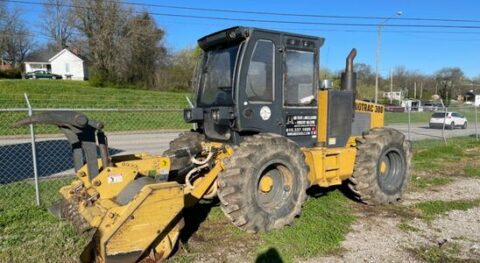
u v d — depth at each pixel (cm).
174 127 1591
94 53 4106
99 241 365
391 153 639
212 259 428
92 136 423
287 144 504
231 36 507
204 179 483
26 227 503
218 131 550
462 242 493
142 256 393
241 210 466
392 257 446
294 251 450
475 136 1912
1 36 5897
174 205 394
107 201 407
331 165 579
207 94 564
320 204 617
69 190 438
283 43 535
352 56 632
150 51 4222
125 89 3697
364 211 603
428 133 2139
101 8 4081
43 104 1900
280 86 536
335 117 600
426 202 657
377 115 704
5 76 4991
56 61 5650
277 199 512
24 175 797
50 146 1115
